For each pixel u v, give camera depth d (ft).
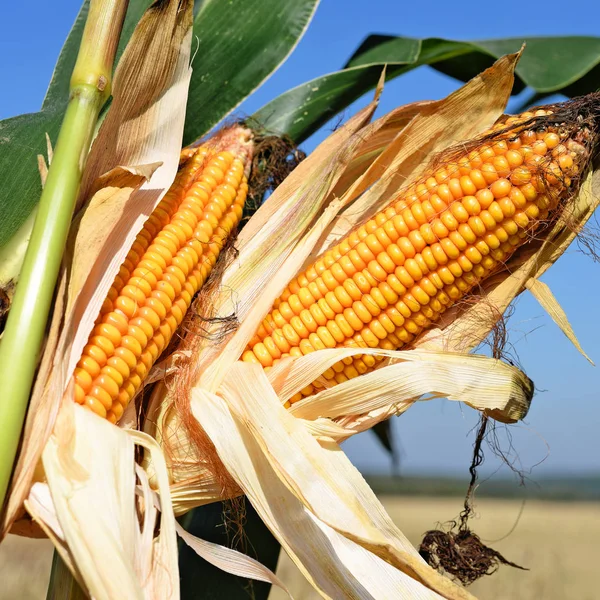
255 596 1.43
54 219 0.96
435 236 1.18
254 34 1.46
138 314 1.10
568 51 1.66
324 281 1.20
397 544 1.07
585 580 5.32
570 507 16.80
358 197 1.35
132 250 1.12
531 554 6.72
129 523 0.97
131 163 1.13
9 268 1.20
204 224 1.20
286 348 1.20
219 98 1.44
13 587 3.79
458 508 12.99
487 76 1.25
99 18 1.01
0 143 1.24
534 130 1.18
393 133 1.34
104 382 1.05
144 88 1.12
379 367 1.22
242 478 1.10
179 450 1.14
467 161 1.19
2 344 0.94
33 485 0.97
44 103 1.33
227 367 1.16
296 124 1.54
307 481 1.06
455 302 1.26
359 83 1.58
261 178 1.41
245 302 1.21
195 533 1.43
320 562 1.09
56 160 0.98
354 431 1.18
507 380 1.17
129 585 0.92
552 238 1.25
